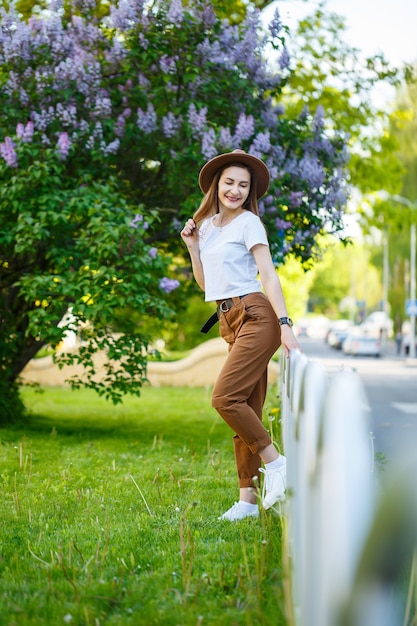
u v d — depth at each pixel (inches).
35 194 318.7
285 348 162.2
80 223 336.5
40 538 160.1
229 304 170.4
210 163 177.0
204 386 688.4
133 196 375.6
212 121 340.2
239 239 169.3
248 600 117.3
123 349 317.1
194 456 269.6
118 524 172.9
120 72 341.4
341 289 3959.2
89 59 323.3
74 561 141.9
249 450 175.9
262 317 166.7
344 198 359.9
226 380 164.9
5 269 354.6
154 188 374.0
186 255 405.4
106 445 307.1
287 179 340.2
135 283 310.5
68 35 330.6
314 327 3499.0
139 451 292.8
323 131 364.8
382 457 252.7
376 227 551.2
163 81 339.0
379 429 392.5
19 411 382.9
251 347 165.2
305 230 360.5
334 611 64.2
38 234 302.8
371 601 62.2
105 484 220.8
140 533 164.4
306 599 86.7
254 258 171.2
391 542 60.9
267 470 165.2
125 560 144.1
